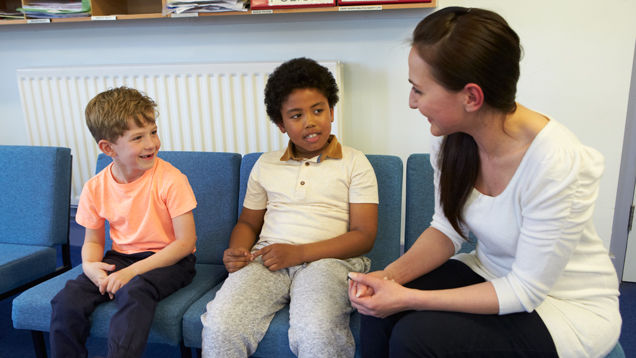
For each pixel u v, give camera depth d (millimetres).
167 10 1784
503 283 812
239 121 1969
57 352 1063
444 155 925
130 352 990
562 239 752
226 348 988
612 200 1779
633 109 1703
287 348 1039
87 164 2168
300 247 1185
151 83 1989
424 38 753
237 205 1490
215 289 1268
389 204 1371
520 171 795
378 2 1665
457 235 1006
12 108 2271
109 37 2082
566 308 822
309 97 1225
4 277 1373
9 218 1600
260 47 1961
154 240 1288
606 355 844
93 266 1182
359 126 1974
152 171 1279
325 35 1896
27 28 2135
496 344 775
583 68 1698
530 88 1759
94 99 1218
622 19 1626
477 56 705
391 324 879
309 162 1311
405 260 992
